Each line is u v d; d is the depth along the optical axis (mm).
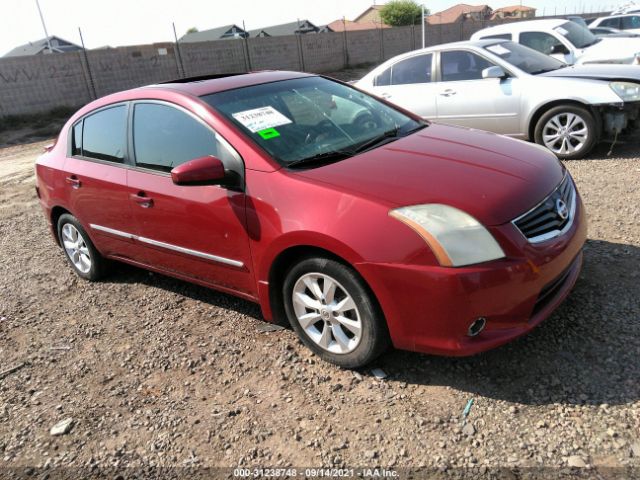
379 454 2498
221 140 3348
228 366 3326
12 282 5172
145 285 4695
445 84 7355
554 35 9594
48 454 2793
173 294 4434
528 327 2740
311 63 30953
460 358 3068
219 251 3439
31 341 3996
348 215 2766
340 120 3781
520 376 2859
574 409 2584
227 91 3721
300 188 2971
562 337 3115
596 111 6434
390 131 3797
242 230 3215
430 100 7469
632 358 2863
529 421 2555
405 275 2619
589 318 3250
